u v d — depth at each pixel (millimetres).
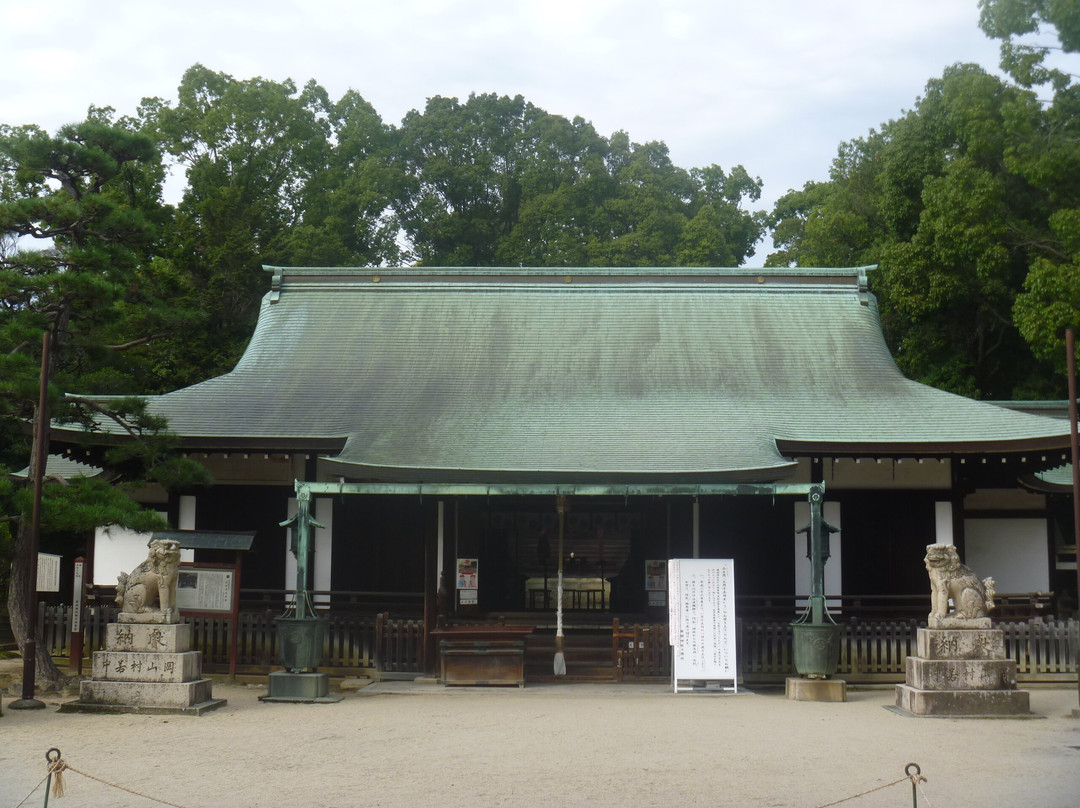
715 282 24125
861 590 19156
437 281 24266
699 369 21812
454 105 57906
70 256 15453
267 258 38344
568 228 50000
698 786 9352
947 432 18812
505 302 23812
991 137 29375
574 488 15695
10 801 8852
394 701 14812
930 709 13273
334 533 19438
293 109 42781
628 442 18578
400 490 15586
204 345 37125
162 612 13648
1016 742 11500
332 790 9195
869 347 22453
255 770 10000
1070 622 16984
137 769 10031
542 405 20516
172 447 16844
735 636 16156
